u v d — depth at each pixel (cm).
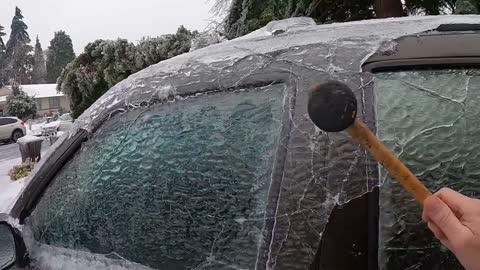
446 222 104
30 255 196
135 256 166
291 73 155
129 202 172
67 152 197
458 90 147
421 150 141
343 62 152
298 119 146
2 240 202
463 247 101
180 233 158
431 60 150
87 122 194
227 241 148
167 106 174
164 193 164
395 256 134
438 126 143
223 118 161
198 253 153
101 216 178
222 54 176
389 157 112
